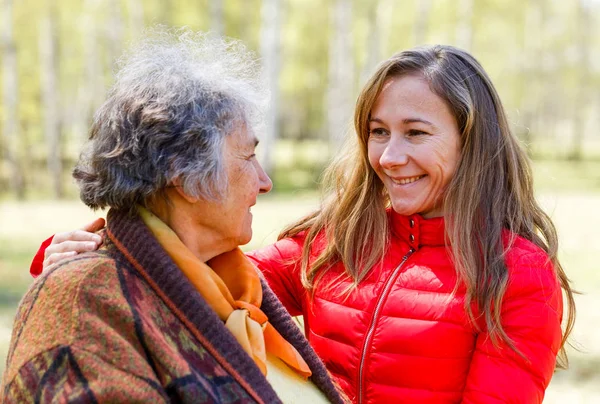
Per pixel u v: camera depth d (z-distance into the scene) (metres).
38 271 1.95
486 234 1.95
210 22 17.69
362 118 2.09
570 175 21.31
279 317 1.95
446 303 1.92
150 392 1.38
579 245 9.12
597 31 30.20
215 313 1.59
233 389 1.55
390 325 1.96
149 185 1.58
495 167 2.01
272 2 16.38
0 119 19.31
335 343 2.07
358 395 2.01
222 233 1.73
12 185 18.50
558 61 28.67
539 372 1.83
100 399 1.35
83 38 20.97
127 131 1.58
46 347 1.41
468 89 1.99
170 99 1.58
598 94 33.56
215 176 1.62
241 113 1.68
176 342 1.52
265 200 14.16
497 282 1.86
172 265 1.57
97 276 1.50
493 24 21.91
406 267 2.03
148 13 18.45
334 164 2.31
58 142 19.23
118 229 1.61
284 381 1.84
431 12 20.14
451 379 1.90
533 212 2.11
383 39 21.42
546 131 38.78
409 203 2.02
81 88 24.98
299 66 24.34
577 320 5.85
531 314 1.84
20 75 21.09
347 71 19.48
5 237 9.65
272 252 2.34
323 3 22.30
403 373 1.93
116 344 1.41
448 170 1.99
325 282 2.16
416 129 1.97
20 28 19.55
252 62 1.83
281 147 34.28
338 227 2.18
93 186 1.61
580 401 4.33
